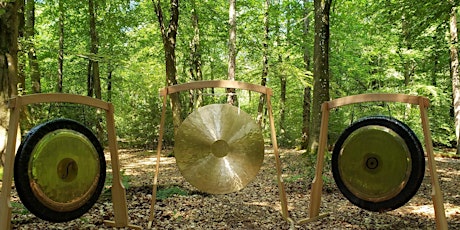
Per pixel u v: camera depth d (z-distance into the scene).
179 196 7.78
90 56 14.38
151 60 22.75
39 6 18.64
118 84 23.27
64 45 19.64
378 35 17.86
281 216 6.50
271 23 18.38
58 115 15.64
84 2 17.23
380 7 12.05
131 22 18.44
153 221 6.05
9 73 8.31
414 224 5.93
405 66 19.02
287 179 9.78
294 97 24.50
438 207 5.01
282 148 19.89
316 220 6.21
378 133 5.60
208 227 5.77
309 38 17.83
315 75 12.18
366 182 5.71
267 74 18.08
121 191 5.71
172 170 11.96
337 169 5.98
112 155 5.76
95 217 6.08
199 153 6.52
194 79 20.80
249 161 6.62
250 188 8.98
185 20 21.02
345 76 20.53
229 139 6.59
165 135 19.56
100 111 18.22
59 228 5.36
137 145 20.03
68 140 4.91
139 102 20.91
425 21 10.55
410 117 19.22
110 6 18.66
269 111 6.47
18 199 6.73
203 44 20.77
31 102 4.73
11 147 4.52
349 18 18.11
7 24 8.31
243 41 18.62
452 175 10.90
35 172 4.52
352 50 19.12
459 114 16.34
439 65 18.95
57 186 4.77
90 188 5.22
